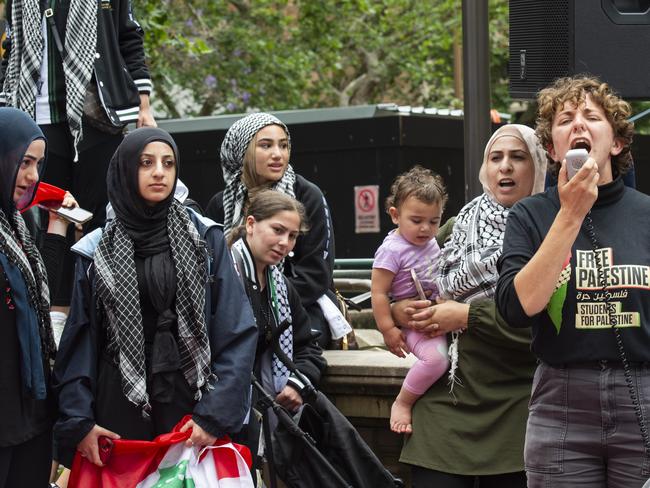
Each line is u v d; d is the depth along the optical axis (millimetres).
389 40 28281
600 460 5633
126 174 6664
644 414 5527
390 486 7523
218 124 17047
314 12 27484
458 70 28172
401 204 7496
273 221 7730
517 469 6941
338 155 16453
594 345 5566
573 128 5727
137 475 6484
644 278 5555
